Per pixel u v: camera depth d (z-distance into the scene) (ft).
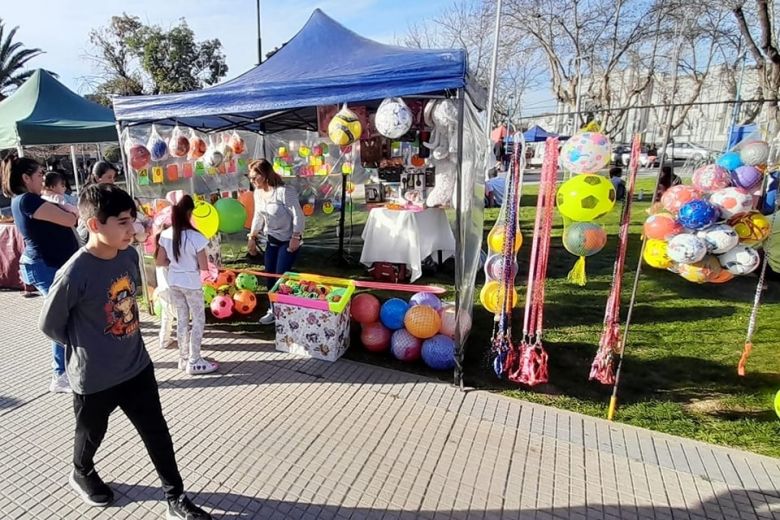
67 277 6.08
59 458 8.87
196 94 12.71
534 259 11.05
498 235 12.99
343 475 8.54
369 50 14.75
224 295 15.88
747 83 76.74
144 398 6.97
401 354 12.94
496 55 25.41
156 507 7.73
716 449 9.32
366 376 12.13
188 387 11.52
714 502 7.99
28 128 21.11
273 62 15.37
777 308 17.31
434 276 21.27
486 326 15.62
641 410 10.76
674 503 7.97
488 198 42.32
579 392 11.57
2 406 10.57
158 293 12.91
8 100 24.56
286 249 15.39
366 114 19.25
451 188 18.92
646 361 13.25
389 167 20.57
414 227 19.48
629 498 8.07
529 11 68.59
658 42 67.00
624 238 10.15
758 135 11.39
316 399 11.02
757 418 10.48
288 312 13.19
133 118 14.39
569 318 16.48
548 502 7.98
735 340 14.57
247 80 13.74
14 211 10.28
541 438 9.64
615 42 67.21
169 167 19.81
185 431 9.75
